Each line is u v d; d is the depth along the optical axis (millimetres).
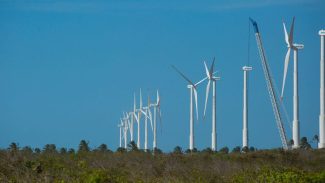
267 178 84812
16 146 114188
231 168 103875
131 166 105875
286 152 159750
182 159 128500
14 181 78875
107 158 119562
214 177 89688
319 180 85438
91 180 79125
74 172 88812
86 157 119875
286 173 86875
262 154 152875
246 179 86562
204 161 126312
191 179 88000
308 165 146375
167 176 88000
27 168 87875
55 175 84625
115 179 81312
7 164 89188
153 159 121188
